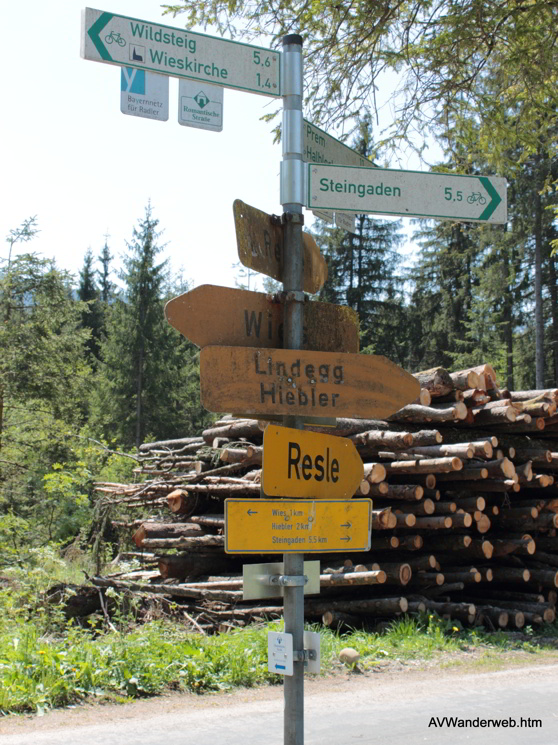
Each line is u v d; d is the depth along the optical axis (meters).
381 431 9.02
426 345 35.56
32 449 21.09
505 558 9.88
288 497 3.16
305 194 3.49
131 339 36.03
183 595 9.16
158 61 3.43
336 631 8.50
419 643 7.99
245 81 3.51
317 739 5.10
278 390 3.21
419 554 9.33
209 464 10.34
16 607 9.25
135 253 37.16
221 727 5.30
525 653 7.98
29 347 21.16
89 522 18.14
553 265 30.28
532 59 9.28
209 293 3.18
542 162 25.39
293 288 3.35
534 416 9.91
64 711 5.63
